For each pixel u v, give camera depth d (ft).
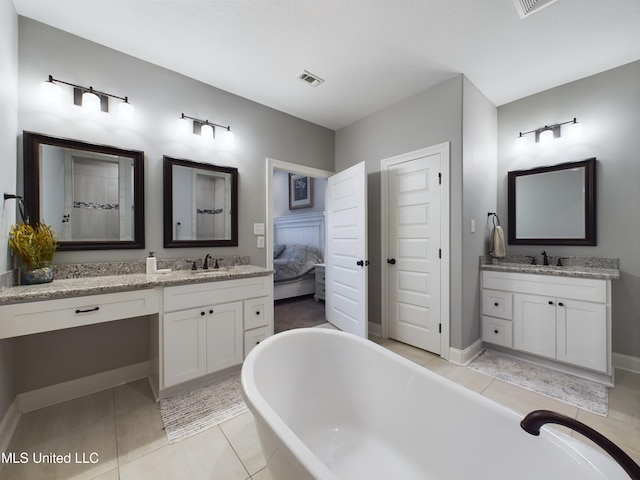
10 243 5.16
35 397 5.69
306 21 5.89
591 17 5.77
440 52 6.89
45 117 5.85
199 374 6.32
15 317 4.42
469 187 8.00
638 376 6.91
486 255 8.95
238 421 5.31
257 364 4.15
